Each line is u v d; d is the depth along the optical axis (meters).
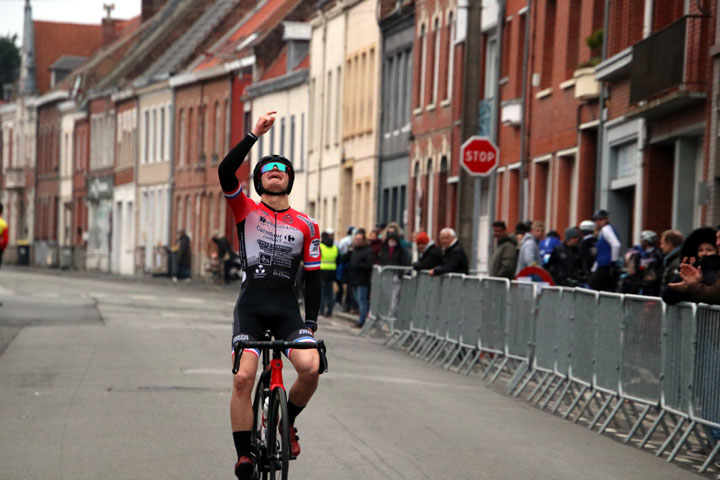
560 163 63.75
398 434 26.58
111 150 175.88
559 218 63.66
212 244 125.31
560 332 33.12
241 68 136.62
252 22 154.62
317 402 30.94
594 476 23.00
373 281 55.97
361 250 60.88
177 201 151.88
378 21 103.00
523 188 69.50
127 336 48.69
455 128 85.50
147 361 39.44
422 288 47.28
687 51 45.56
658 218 51.41
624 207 57.03
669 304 26.36
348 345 49.34
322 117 118.06
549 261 47.03
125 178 169.00
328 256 67.94
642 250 40.44
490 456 24.44
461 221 48.47
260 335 19.28
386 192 102.12
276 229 19.30
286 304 19.34
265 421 19.03
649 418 31.80
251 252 19.30
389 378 37.53
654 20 52.06
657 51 47.84
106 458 23.23
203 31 165.75
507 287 37.94
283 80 127.31
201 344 45.78
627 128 54.06
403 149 97.69
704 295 25.67
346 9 111.81
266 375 19.45
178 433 25.92
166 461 22.97
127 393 31.81
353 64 110.00
